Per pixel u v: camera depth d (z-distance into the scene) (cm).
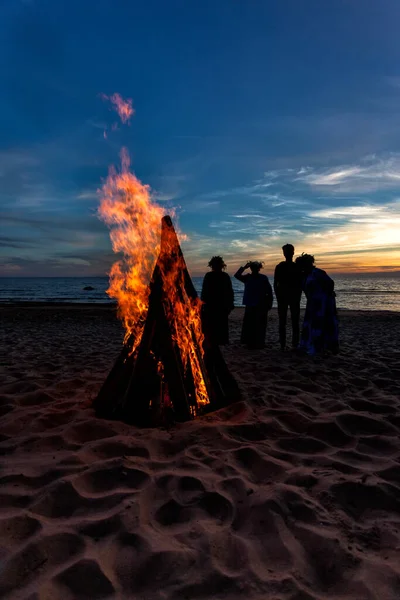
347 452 287
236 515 210
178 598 154
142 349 350
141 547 182
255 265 705
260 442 304
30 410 363
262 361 597
